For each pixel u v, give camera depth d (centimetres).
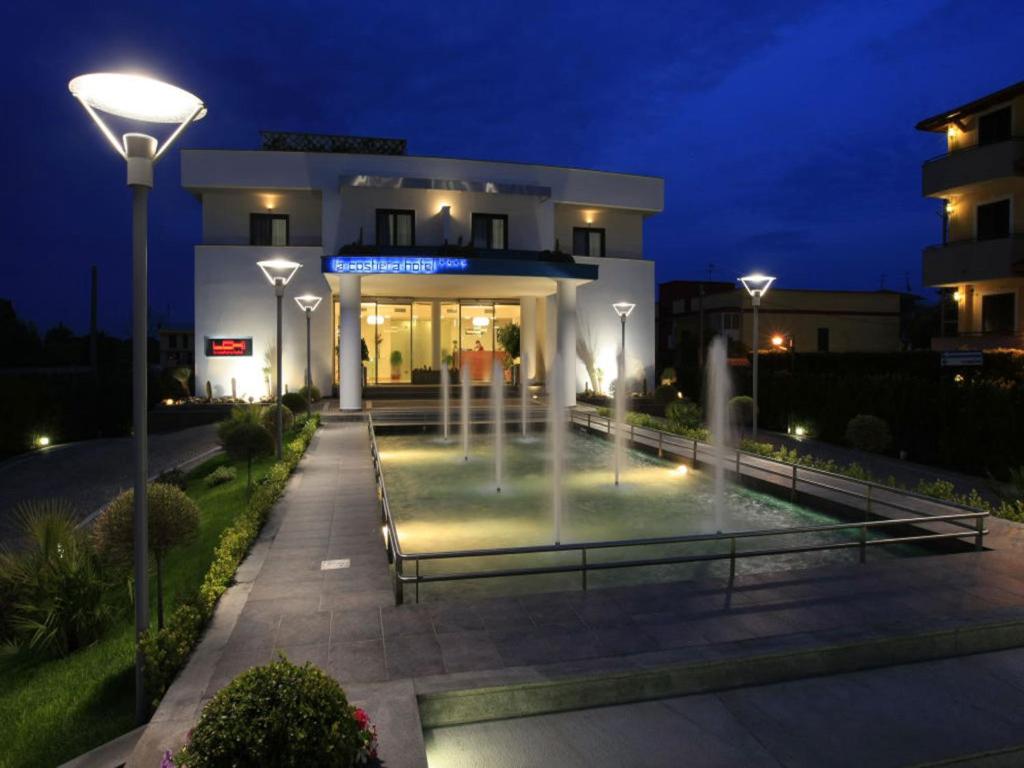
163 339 5172
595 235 3328
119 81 486
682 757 471
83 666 681
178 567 1009
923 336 4647
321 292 2897
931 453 1739
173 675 562
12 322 4019
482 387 3216
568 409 2569
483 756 474
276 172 2856
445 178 2956
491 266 2453
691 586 784
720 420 1598
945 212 2558
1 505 1563
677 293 5356
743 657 575
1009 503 1099
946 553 958
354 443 1995
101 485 1770
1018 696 557
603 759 470
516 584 856
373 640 637
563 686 535
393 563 776
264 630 661
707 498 1341
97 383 2730
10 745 541
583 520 1163
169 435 2519
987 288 2438
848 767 456
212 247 2856
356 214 2794
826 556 980
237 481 1580
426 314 3309
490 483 1473
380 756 427
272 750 352
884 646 613
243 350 2877
